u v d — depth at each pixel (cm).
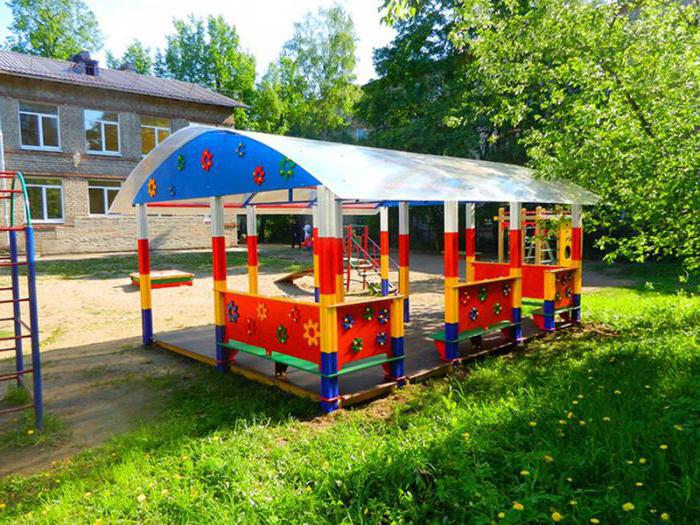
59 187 2053
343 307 461
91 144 2139
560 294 764
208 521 283
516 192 633
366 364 483
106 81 2186
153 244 2273
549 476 305
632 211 621
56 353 700
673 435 346
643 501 275
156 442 393
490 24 900
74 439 418
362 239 1936
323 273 445
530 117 1716
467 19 924
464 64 2050
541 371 537
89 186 2134
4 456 390
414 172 527
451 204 566
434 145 2133
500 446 352
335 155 496
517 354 636
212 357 620
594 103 617
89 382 566
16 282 507
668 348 572
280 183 473
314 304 464
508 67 831
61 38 3625
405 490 305
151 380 565
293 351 493
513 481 307
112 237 2172
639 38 644
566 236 915
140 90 2191
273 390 512
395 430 404
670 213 572
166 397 509
